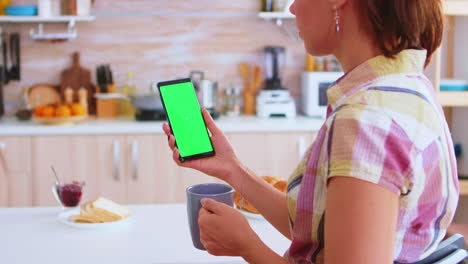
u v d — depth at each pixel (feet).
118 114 12.62
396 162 2.45
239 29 12.82
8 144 10.88
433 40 2.89
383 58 2.76
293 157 11.25
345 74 2.87
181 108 4.09
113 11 12.58
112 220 5.22
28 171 10.96
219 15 12.75
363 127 2.47
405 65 2.74
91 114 12.59
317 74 12.01
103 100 12.25
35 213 5.69
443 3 2.88
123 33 12.66
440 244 3.06
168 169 11.16
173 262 4.28
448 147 2.76
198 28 12.77
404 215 2.63
